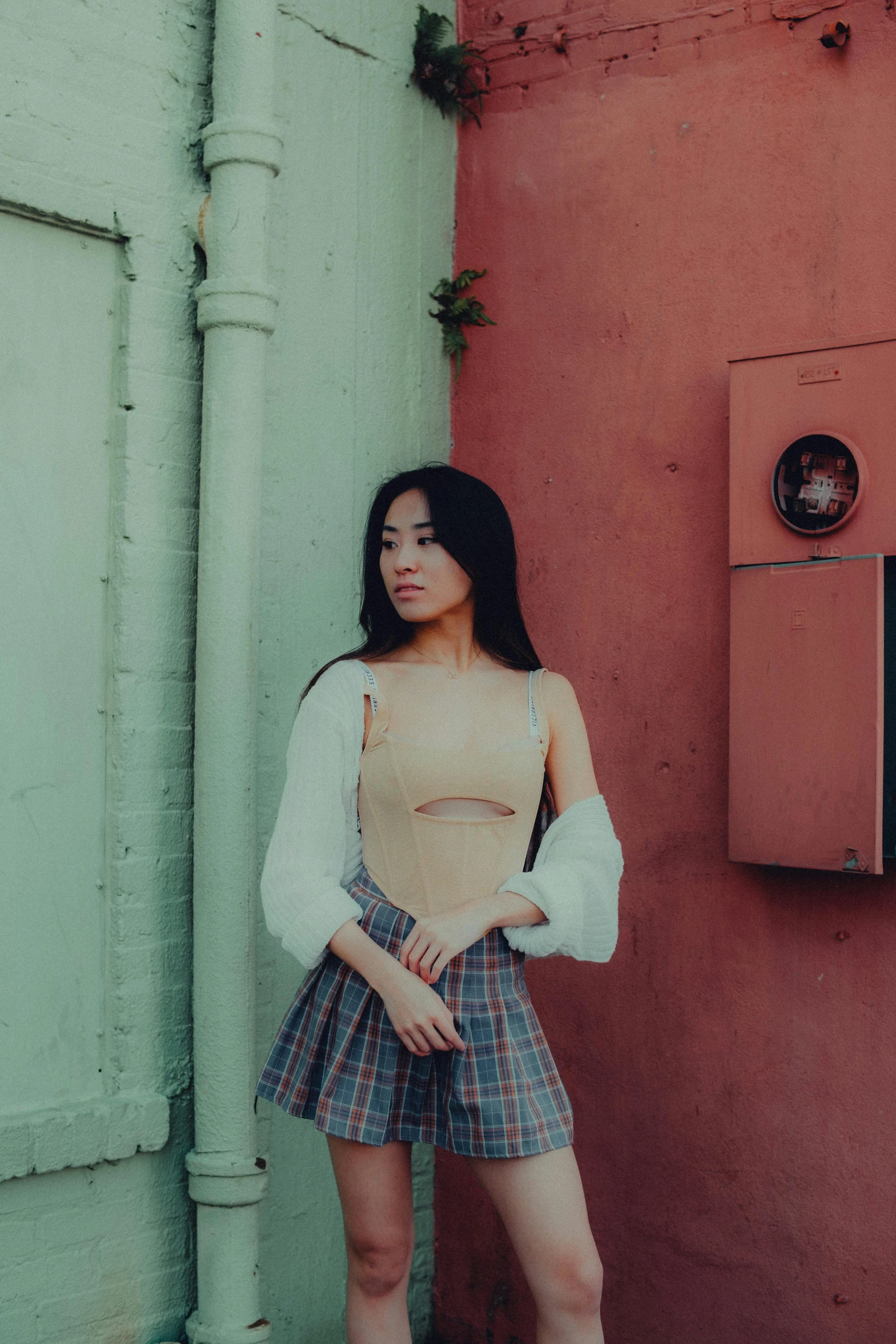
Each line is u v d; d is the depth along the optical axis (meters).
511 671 2.17
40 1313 2.17
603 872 2.02
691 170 2.63
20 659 2.19
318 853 1.97
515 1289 2.79
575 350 2.80
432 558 2.06
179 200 2.42
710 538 2.58
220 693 2.35
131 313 2.34
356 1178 1.96
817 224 2.46
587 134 2.80
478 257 2.98
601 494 2.75
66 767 2.26
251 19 2.38
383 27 2.83
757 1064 2.48
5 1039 2.16
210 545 2.37
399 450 2.89
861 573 2.23
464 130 3.02
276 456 2.59
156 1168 2.35
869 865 2.20
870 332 2.32
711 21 2.61
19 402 2.20
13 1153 2.10
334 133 2.71
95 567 2.31
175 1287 2.38
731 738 2.39
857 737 2.23
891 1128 2.32
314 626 2.68
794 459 2.32
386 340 2.85
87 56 2.26
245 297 2.37
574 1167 1.94
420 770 1.98
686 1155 2.57
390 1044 1.92
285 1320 2.58
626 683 2.69
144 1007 2.34
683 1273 2.56
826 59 2.46
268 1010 2.53
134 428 2.34
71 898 2.26
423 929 1.88
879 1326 2.32
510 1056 1.92
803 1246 2.41
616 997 2.67
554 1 2.85
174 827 2.40
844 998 2.38
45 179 2.19
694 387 2.62
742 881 2.51
